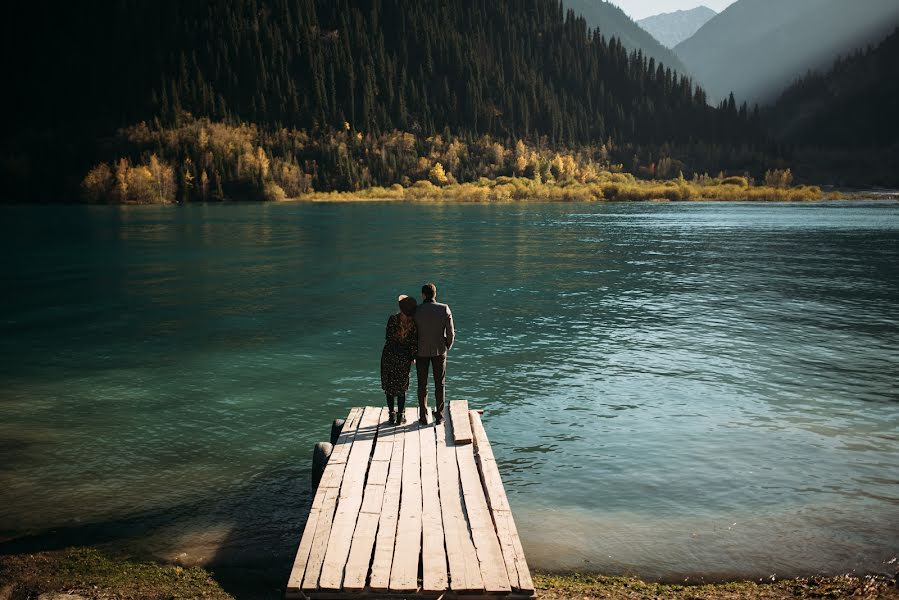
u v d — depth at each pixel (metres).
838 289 32.19
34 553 8.30
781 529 8.80
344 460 8.95
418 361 10.22
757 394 15.05
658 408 14.06
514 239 65.81
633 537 8.61
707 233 73.12
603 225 89.00
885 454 11.42
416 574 6.37
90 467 11.14
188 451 11.90
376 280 36.50
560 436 12.38
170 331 22.98
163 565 7.99
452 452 9.20
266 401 14.92
